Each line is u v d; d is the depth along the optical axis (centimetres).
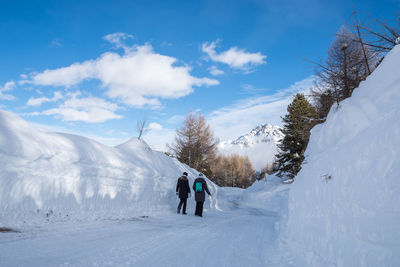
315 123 884
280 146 2425
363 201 246
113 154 894
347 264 230
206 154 2791
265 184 2803
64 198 614
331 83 710
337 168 334
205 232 540
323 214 322
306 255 312
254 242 457
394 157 231
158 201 949
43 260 276
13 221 468
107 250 335
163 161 1198
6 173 518
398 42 454
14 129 613
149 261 301
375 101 369
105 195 736
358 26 501
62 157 668
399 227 190
